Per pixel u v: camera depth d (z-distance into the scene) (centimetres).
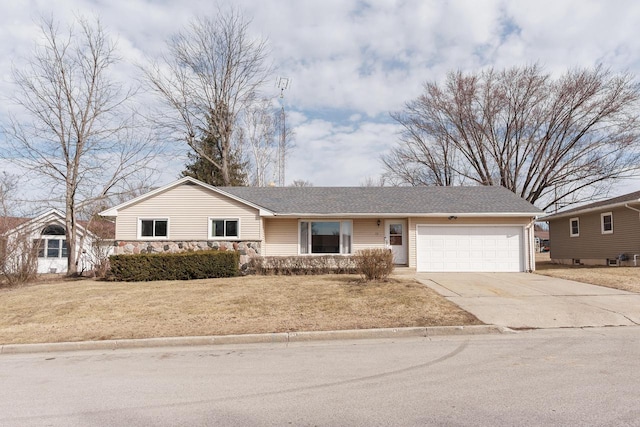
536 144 3136
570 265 2248
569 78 2930
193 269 1548
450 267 1783
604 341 666
